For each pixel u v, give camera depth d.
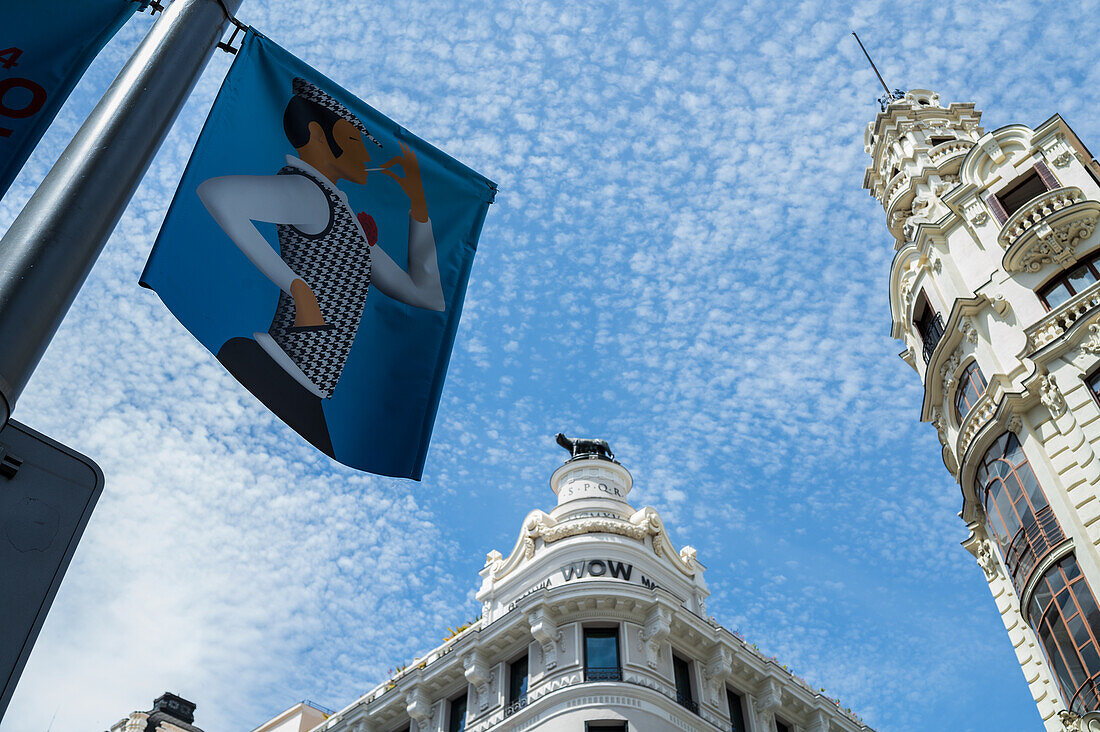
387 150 11.56
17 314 5.08
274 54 10.94
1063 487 27.23
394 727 40.28
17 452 4.62
